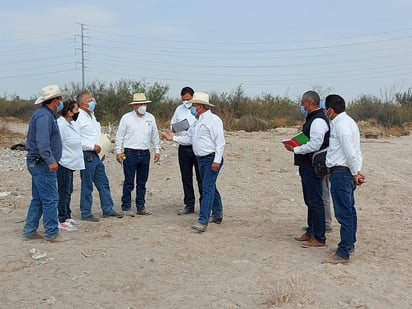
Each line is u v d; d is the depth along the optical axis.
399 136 29.38
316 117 7.23
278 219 9.36
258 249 7.31
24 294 5.57
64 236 7.75
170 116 34.69
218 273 6.28
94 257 6.74
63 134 8.07
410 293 5.81
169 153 17.25
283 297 5.43
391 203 10.86
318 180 7.34
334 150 6.63
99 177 9.12
